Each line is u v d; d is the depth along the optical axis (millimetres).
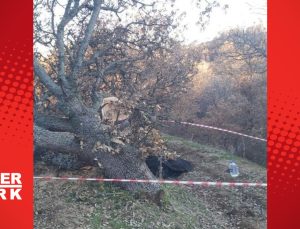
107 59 10672
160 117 10039
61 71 9164
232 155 15531
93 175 9766
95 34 10547
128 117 9047
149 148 8992
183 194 10211
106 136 8812
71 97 9055
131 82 10039
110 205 8469
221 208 10055
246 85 17406
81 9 9953
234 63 18156
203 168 13219
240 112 16938
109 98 9336
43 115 9289
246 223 9352
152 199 8797
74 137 9227
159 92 9945
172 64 10539
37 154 10375
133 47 10734
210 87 18047
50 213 8156
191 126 17391
